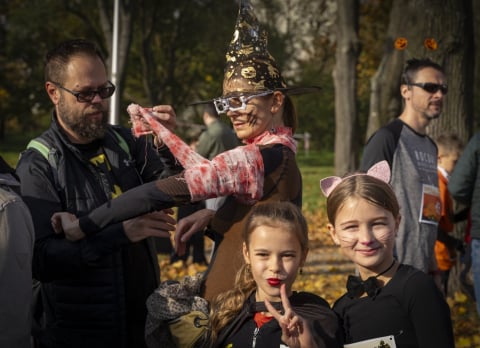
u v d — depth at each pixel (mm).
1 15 32906
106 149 3121
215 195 2609
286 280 2465
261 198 2676
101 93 3008
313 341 2279
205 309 2596
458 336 5910
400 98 9297
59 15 30828
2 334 2400
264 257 2465
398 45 4934
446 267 5566
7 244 2422
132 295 3090
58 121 3068
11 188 2721
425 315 2482
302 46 35875
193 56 35781
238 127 2873
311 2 31969
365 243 2580
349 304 2639
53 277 2803
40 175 2896
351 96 18266
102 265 2936
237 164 2605
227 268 2717
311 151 45906
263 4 32031
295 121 3014
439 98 4547
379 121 9523
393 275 2605
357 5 17938
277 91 2838
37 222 2820
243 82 2824
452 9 7434
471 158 4695
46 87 3061
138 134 2889
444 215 5477
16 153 37844
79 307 2928
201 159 2721
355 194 2596
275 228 2445
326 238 11680
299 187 2805
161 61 35812
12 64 34281
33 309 3051
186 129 36125
